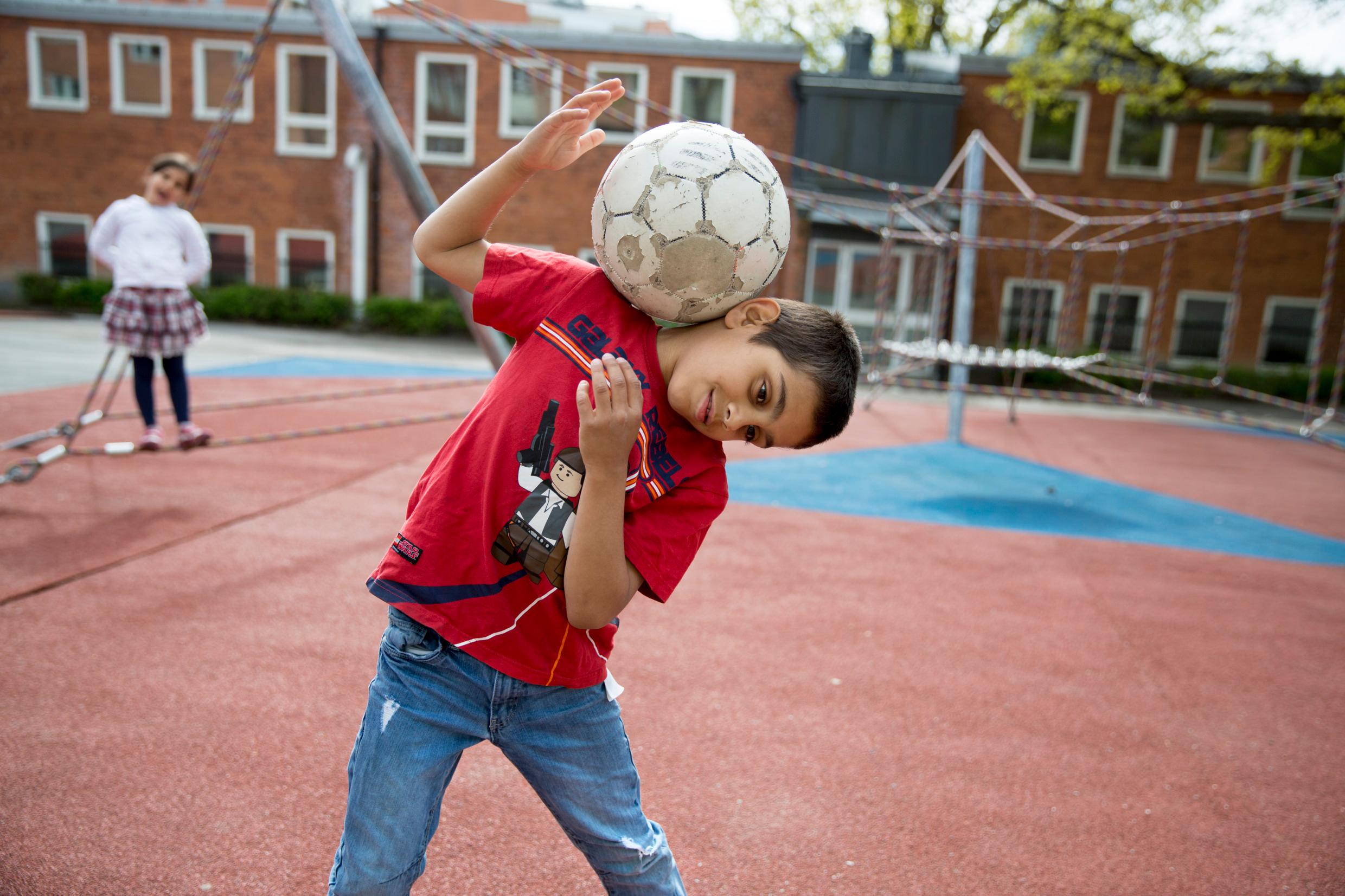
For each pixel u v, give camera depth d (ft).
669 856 5.01
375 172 61.87
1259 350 58.75
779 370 4.32
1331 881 7.41
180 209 18.49
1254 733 10.16
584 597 4.23
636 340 4.61
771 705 9.88
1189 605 14.90
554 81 16.10
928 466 26.91
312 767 7.92
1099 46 48.93
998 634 12.80
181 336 17.95
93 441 21.20
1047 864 7.36
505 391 4.63
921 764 8.86
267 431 24.09
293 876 6.49
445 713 4.53
